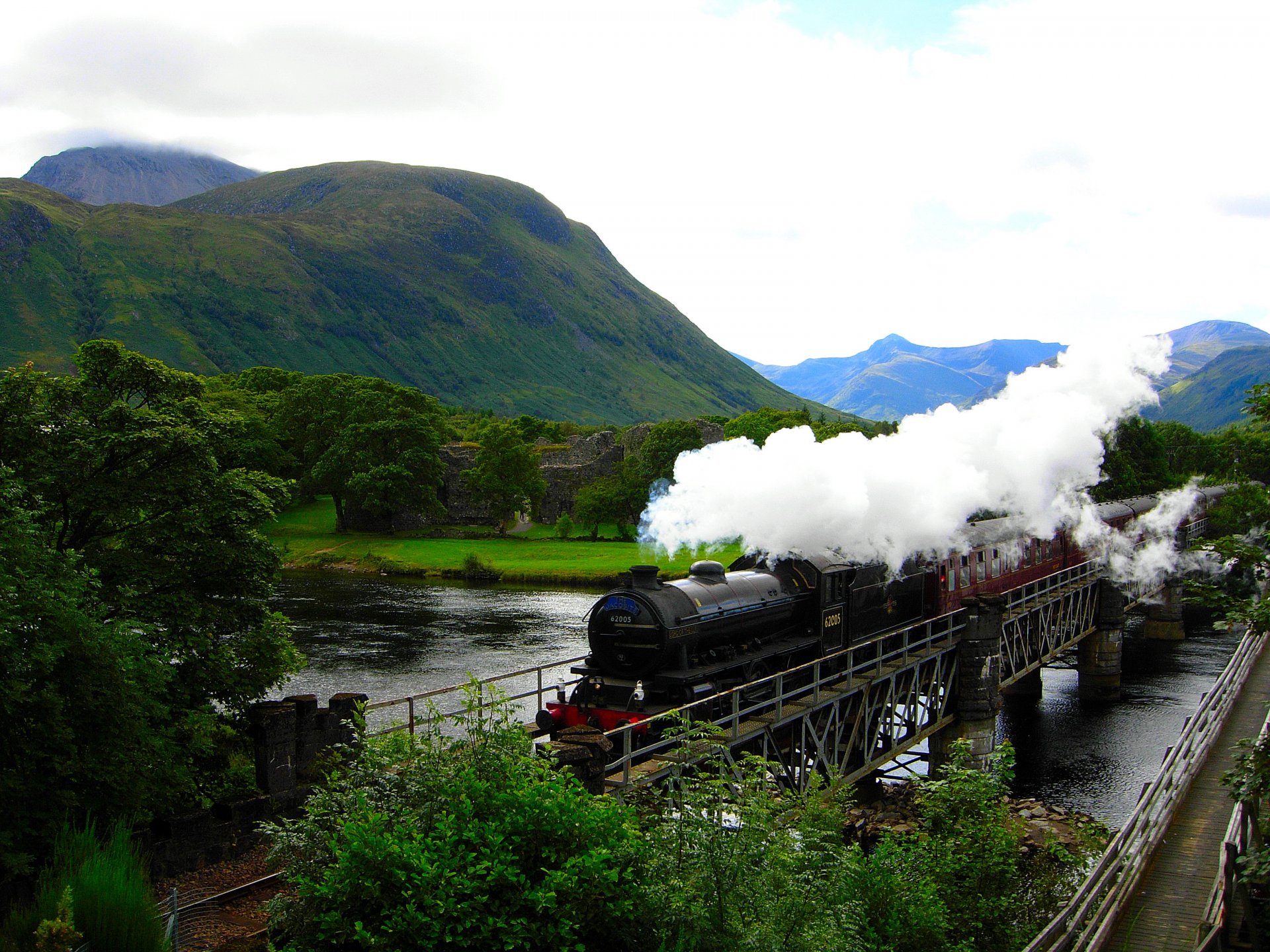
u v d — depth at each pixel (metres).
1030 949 12.79
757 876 10.75
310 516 103.06
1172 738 37.81
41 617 15.59
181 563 23.22
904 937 12.89
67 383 23.05
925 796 17.14
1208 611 66.50
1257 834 17.12
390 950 9.12
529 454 97.62
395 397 101.69
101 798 15.92
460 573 75.12
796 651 25.52
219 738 25.09
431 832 10.43
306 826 10.86
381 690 38.97
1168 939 15.28
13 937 10.30
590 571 72.31
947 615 30.34
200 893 16.09
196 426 24.42
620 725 19.81
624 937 10.20
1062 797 31.12
